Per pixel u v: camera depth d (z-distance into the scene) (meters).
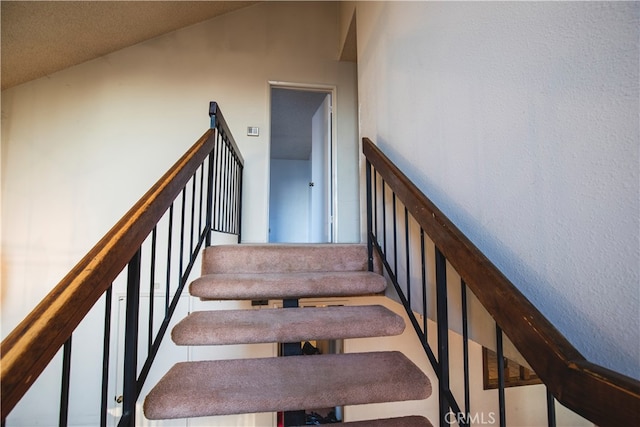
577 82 0.70
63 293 0.64
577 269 0.70
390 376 1.14
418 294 1.47
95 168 3.24
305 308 1.52
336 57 3.79
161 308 3.10
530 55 0.83
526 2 0.84
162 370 3.01
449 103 1.21
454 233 0.96
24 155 3.17
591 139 0.67
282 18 3.72
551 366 0.62
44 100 3.23
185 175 1.35
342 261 1.86
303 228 7.36
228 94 3.53
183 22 3.40
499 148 0.94
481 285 0.83
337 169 3.71
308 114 5.09
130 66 3.38
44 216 3.14
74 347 2.99
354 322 1.31
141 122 3.35
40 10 2.45
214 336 1.23
